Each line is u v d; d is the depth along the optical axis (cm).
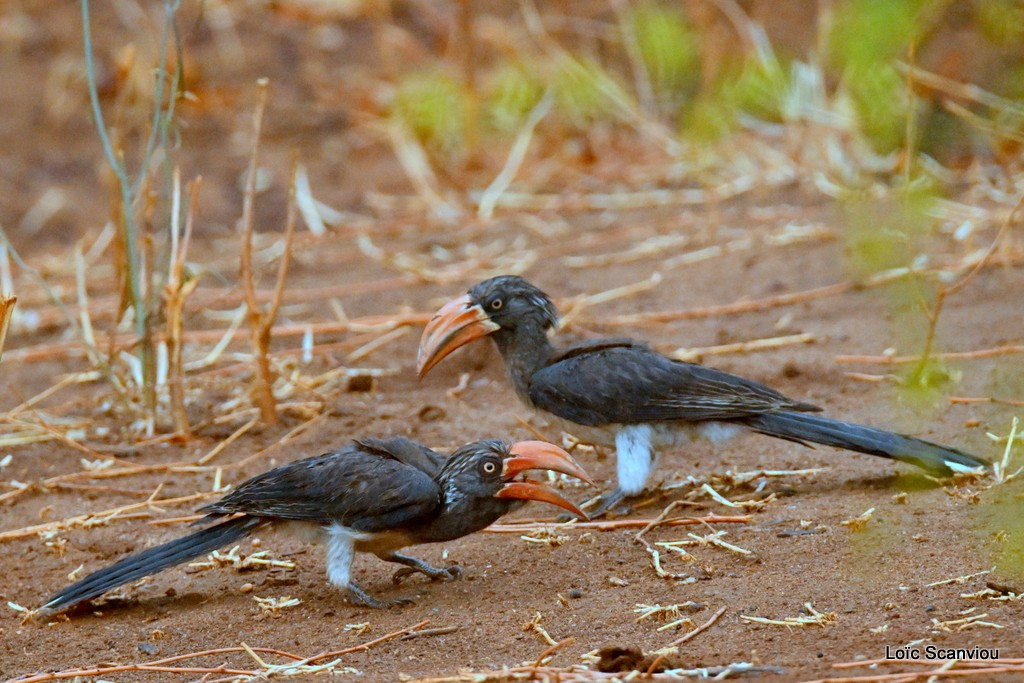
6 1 2458
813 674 736
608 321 1506
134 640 885
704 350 1407
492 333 1114
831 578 884
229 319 1641
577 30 2348
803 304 1527
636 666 762
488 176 2098
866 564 897
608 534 1008
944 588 850
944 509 973
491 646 832
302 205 2023
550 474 1139
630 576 928
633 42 2227
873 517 972
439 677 775
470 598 916
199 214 2011
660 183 2017
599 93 2195
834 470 1091
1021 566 859
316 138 2219
